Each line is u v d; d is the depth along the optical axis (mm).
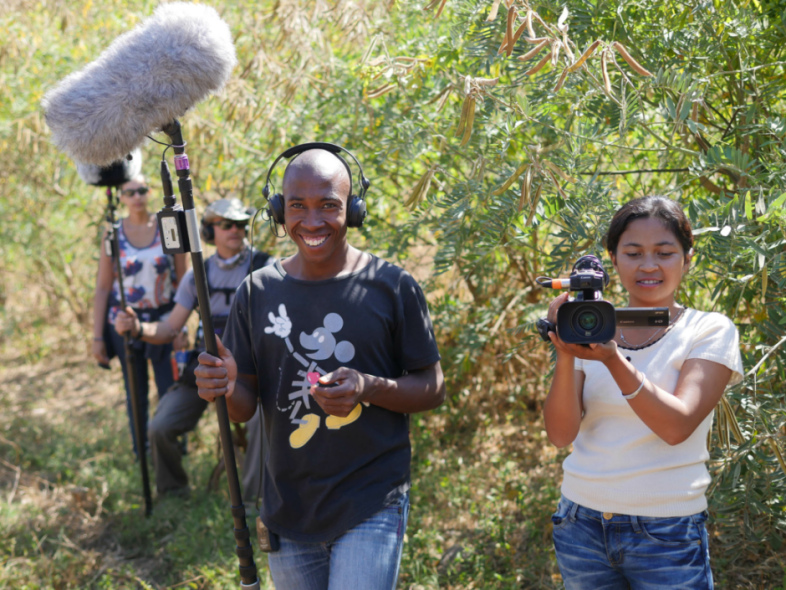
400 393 2076
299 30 3756
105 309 4578
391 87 2982
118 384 6613
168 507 4016
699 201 2285
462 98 3014
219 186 5496
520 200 2369
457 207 2668
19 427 5438
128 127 1878
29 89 5469
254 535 3707
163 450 4070
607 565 1854
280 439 2102
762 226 2312
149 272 4438
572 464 1919
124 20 5234
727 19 2596
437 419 4738
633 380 1691
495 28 2766
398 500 2098
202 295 2031
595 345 1667
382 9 3709
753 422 2373
